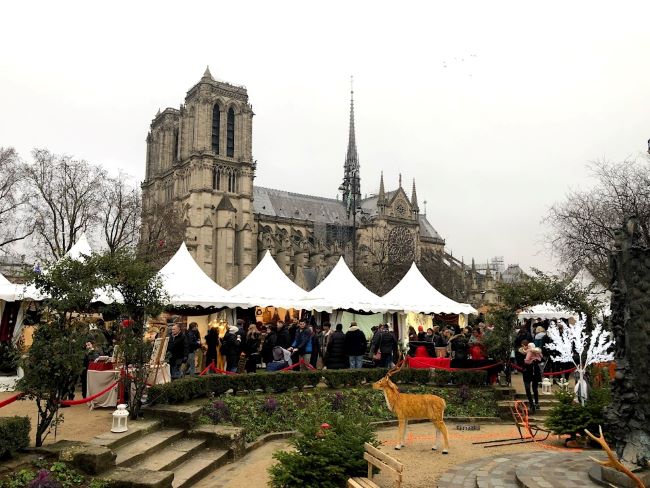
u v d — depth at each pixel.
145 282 14.08
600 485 8.99
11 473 8.77
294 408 16.92
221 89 108.19
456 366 21.41
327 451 9.55
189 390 15.53
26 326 21.89
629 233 10.13
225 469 12.12
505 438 14.91
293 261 106.00
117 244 56.34
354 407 17.61
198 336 21.27
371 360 24.81
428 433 15.95
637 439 9.33
